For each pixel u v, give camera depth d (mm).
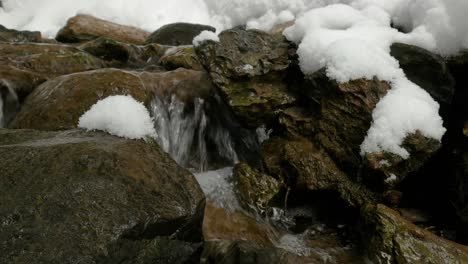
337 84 4301
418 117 3900
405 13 5051
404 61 4348
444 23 4312
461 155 3971
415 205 4195
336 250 3732
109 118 3379
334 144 4281
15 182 2443
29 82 5688
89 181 2535
